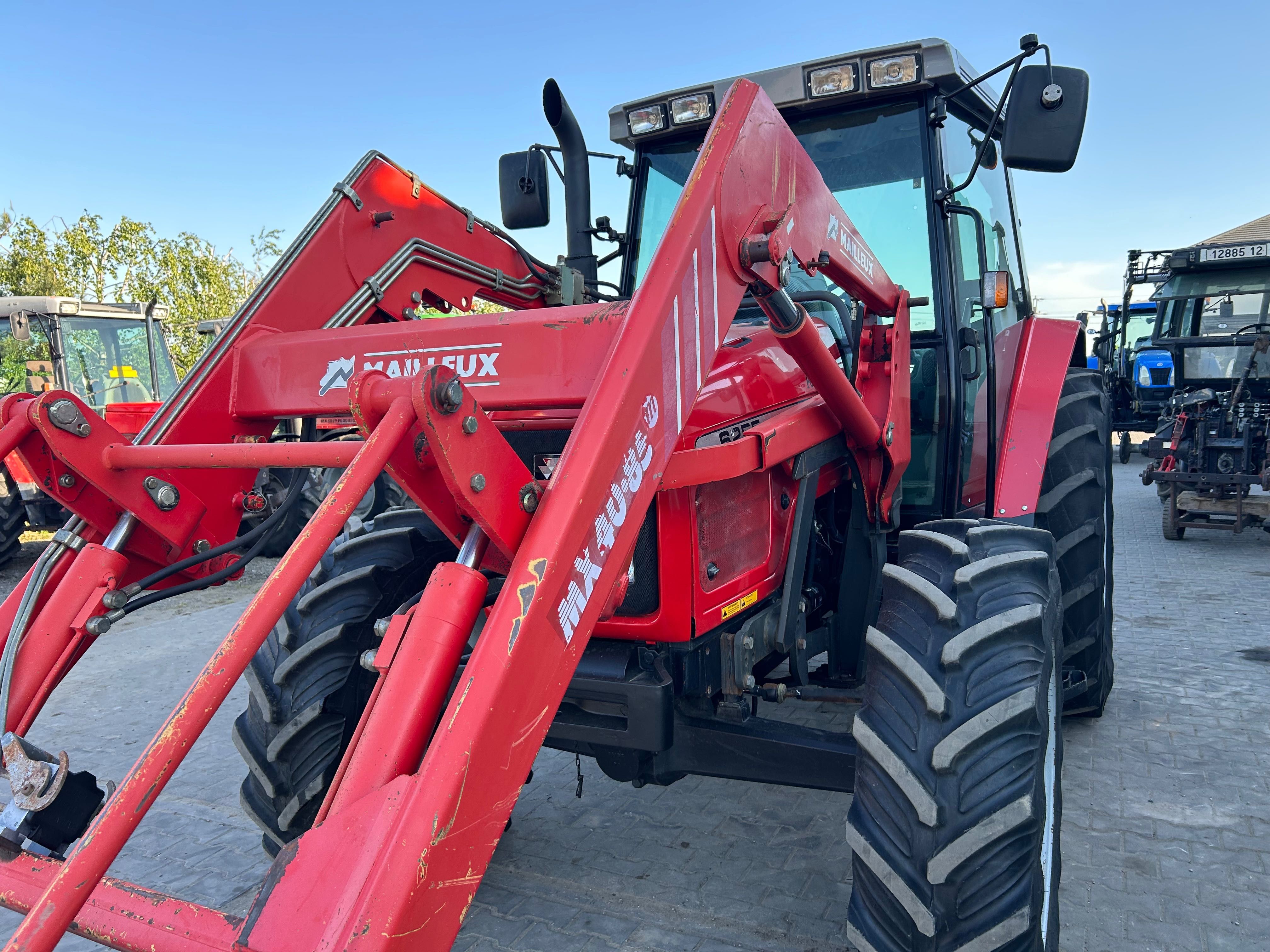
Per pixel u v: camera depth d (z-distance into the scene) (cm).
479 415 130
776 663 255
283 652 237
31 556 920
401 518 263
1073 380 369
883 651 183
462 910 117
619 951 234
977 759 168
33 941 101
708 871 271
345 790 121
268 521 207
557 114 299
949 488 295
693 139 329
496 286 289
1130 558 727
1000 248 374
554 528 131
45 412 169
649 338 147
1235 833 281
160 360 996
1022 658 179
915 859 166
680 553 202
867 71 266
